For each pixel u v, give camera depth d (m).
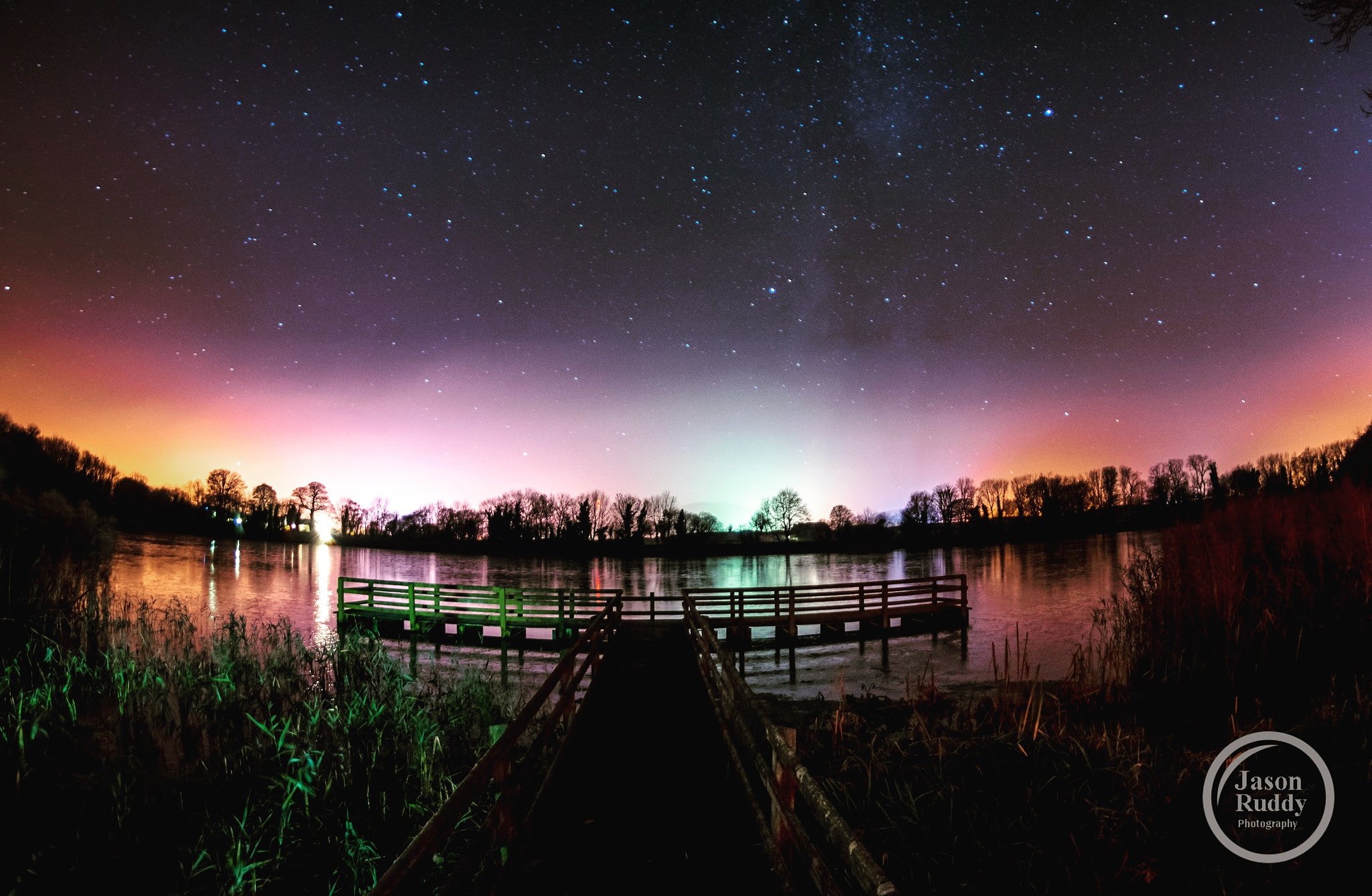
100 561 18.16
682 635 15.59
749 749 4.63
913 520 95.50
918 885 4.68
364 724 8.38
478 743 8.20
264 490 98.44
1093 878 4.78
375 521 101.25
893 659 16.80
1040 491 101.44
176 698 10.14
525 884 4.20
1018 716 8.80
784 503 93.19
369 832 5.97
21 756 7.43
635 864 4.43
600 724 8.02
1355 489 13.65
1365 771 5.97
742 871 4.32
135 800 6.82
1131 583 12.77
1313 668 9.28
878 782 6.41
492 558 69.12
